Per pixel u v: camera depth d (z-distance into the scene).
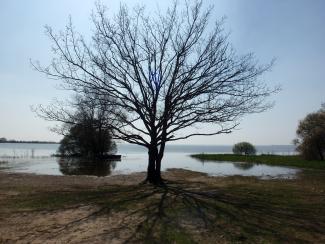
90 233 10.64
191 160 63.66
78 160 58.84
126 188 20.47
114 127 24.00
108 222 11.95
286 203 15.60
